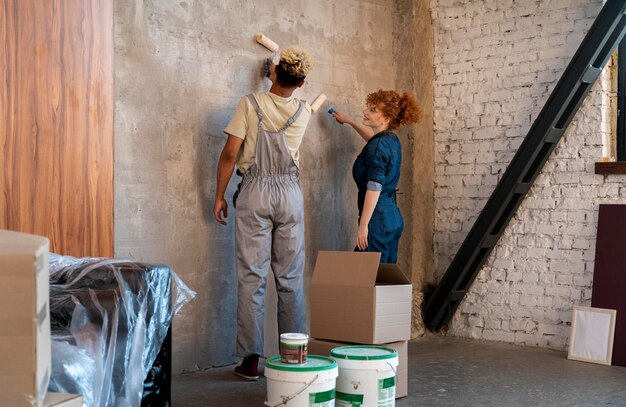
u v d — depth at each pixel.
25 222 3.13
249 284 4.22
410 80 5.61
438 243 5.75
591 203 5.02
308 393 2.97
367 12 5.52
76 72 3.31
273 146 4.25
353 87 5.41
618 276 4.80
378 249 4.63
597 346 4.74
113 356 2.40
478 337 5.51
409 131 5.58
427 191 5.71
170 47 4.29
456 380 4.20
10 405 1.42
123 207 4.07
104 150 3.42
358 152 5.47
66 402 1.55
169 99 4.29
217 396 3.84
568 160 5.11
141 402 2.63
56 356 2.08
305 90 5.04
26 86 3.13
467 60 5.60
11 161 3.09
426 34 5.71
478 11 5.54
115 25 4.02
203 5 4.46
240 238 4.25
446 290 5.48
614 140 5.09
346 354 3.25
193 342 4.42
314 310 3.71
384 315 3.56
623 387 4.07
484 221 5.21
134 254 4.12
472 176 5.57
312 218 5.13
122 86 4.06
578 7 5.07
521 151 5.02
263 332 4.28
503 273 5.40
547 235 5.20
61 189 3.26
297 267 4.39
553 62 5.18
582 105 5.05
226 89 4.59
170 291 2.78
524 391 3.95
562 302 5.12
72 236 3.30
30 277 1.43
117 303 2.49
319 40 5.16
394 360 3.28
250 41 4.72
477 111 5.55
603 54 4.84
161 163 4.25
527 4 5.30
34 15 3.15
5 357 1.42
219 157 4.56
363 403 3.21
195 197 4.43
